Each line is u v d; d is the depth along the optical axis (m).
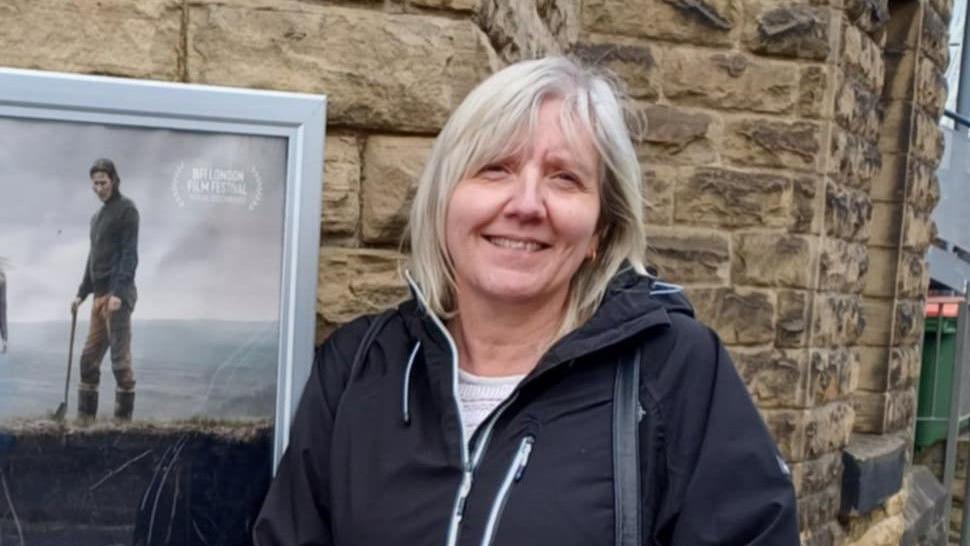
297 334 1.94
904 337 5.95
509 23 2.57
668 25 4.23
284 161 1.92
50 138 1.81
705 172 4.28
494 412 1.68
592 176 1.79
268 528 1.82
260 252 1.92
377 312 2.15
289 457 1.86
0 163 1.79
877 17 4.80
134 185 1.85
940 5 5.91
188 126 1.86
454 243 1.80
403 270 2.08
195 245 1.88
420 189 1.88
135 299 1.86
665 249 4.25
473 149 1.75
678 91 4.25
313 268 1.94
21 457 1.84
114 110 1.82
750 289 4.33
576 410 1.67
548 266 1.76
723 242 4.30
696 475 1.64
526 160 1.75
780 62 4.30
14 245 1.81
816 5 4.31
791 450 4.42
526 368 1.82
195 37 2.09
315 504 1.83
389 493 1.69
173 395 1.89
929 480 7.02
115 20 2.05
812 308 4.42
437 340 1.77
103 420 1.87
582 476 1.61
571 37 3.99
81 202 1.83
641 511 1.61
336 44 2.15
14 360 1.82
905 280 5.83
